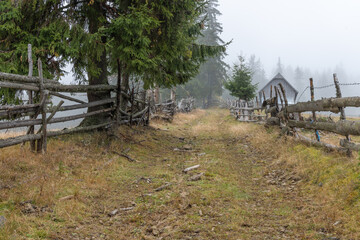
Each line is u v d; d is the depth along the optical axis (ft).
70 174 19.02
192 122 67.56
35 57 25.41
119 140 29.91
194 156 28.32
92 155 24.09
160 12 29.89
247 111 59.62
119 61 33.40
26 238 10.87
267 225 13.00
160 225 13.15
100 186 17.88
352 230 11.39
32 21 27.14
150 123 51.29
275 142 29.60
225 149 32.60
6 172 16.75
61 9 28.25
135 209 14.88
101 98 31.37
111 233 12.41
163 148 32.96
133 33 26.30
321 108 22.12
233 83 84.48
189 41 36.19
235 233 12.23
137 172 22.02
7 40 26.04
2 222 11.46
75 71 32.01
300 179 18.81
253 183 19.95
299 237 11.60
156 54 32.45
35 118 21.30
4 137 28.58
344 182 15.03
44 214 13.16
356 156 17.99
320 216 13.10
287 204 15.39
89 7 28.86
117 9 30.40
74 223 12.95
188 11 32.48
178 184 18.83
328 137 30.30
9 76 18.43
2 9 25.22
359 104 16.67
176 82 39.99
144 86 35.50
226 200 16.24
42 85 21.26
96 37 25.32
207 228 12.68
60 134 24.68
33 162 19.22
